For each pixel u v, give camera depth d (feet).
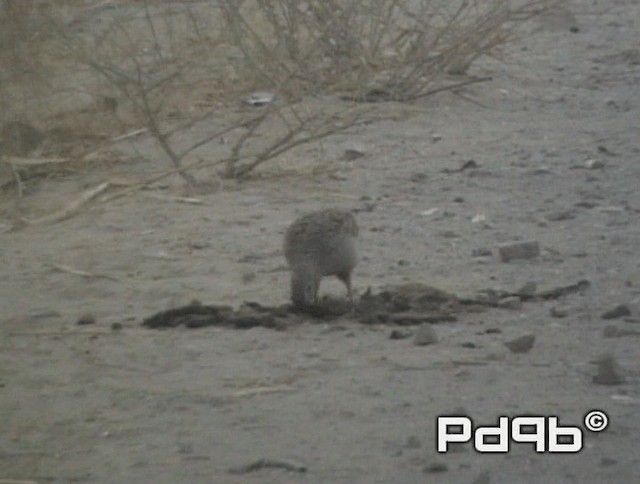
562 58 85.10
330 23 74.90
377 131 67.77
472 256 48.24
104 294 45.01
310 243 40.52
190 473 30.96
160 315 41.88
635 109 72.38
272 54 71.67
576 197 55.77
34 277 47.06
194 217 53.83
